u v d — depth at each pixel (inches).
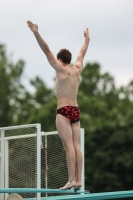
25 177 1218.0
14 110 4626.0
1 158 1229.7
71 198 1117.7
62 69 983.0
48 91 4901.6
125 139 3476.9
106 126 3595.0
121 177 3400.6
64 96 983.6
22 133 1232.2
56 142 1291.8
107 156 3457.2
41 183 1273.4
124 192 1161.4
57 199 1112.8
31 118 4010.8
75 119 985.5
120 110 5152.6
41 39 967.0
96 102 4606.3
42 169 1279.5
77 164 978.7
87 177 3444.9
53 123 3937.0
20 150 1229.7
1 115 4589.1
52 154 1283.2
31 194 1244.5
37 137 1199.6
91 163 3494.1
